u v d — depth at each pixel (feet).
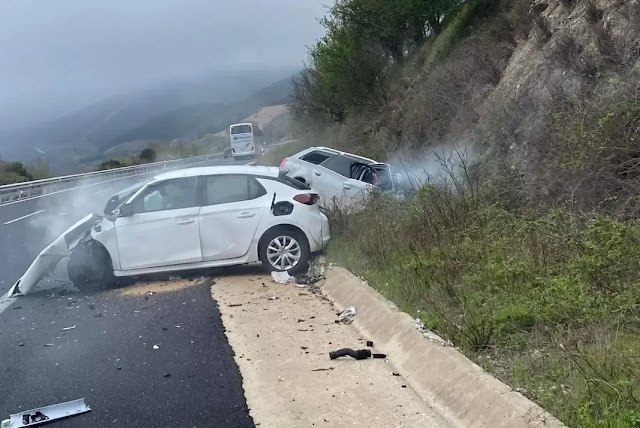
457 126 52.95
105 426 16.30
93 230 32.71
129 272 32.19
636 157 26.21
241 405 17.13
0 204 88.38
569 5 44.39
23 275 34.71
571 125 29.25
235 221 32.76
